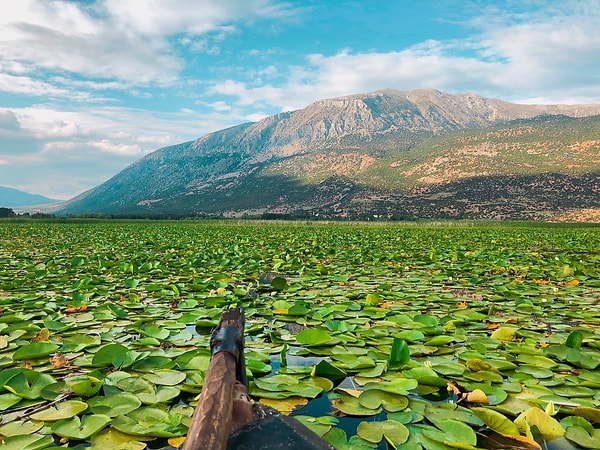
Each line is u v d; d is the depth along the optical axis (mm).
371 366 3475
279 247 14656
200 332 4723
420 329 4555
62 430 2443
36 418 2564
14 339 4137
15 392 2867
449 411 2725
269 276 8742
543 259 11344
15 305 5531
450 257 11609
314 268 9461
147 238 19844
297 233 25234
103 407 2713
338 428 2480
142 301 6070
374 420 2689
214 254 11578
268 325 4852
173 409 2736
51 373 3348
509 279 8203
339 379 3311
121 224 43594
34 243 16469
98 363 3451
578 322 5148
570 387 3129
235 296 6133
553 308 5820
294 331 4648
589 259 11883
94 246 15148
